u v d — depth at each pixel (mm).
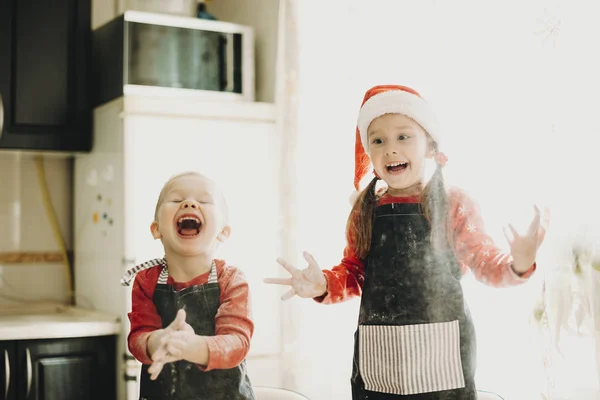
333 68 1808
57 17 2348
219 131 2166
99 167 2301
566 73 1283
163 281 1482
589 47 1261
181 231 1497
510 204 1356
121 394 2115
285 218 2014
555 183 1286
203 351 1444
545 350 1296
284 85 2051
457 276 1377
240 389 1446
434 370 1379
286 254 1997
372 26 1650
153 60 2197
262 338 1958
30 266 2523
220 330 1457
